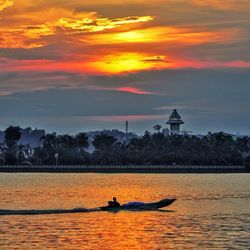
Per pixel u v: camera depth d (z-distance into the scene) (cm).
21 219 11588
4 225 10812
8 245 8944
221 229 10525
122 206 13212
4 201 16462
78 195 19300
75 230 10356
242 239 9481
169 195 19762
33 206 14912
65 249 8719
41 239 9456
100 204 15662
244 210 13888
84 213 12594
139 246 8975
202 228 10662
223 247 8850
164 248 8819
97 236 9788
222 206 14975
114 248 8838
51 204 15550
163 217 12200
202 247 8862
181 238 9594
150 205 13412
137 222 11406
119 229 10519
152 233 10112
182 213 13000
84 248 8812
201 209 14038
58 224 11006
